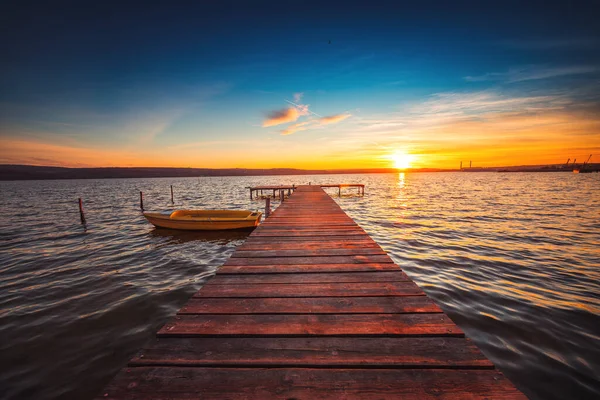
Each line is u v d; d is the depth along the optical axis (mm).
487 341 3920
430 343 2047
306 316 2480
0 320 4828
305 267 3859
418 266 7391
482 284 6082
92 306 5383
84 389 3215
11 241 11320
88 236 12195
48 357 3795
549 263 7551
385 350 1966
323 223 7301
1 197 37188
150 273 7402
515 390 1578
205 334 2168
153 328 4586
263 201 29344
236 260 4195
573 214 16438
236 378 1706
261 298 2877
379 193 36406
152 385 1644
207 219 12148
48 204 27109
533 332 4125
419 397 1545
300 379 1696
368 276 3506
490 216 16094
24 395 3115
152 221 12859
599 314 4645
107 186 76750
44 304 5469
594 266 7281
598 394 2947
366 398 1548
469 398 1527
